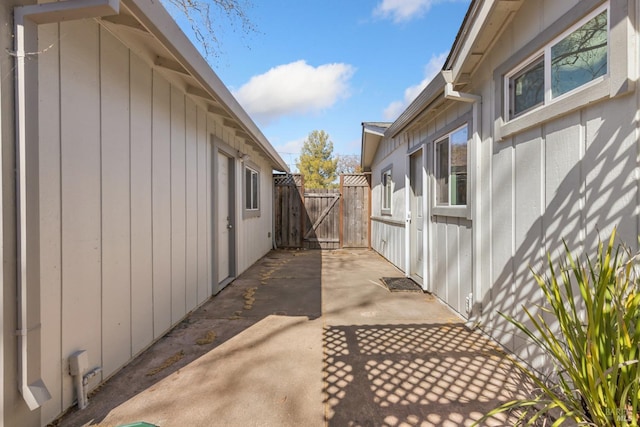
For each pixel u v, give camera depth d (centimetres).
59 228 189
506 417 190
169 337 308
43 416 177
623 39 167
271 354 270
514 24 259
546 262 228
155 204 300
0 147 152
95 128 220
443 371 242
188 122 374
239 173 581
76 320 202
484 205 312
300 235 957
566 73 212
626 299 141
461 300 361
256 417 190
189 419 188
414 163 566
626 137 170
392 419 188
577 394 168
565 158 211
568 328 157
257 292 470
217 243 460
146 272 284
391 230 712
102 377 226
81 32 207
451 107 391
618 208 175
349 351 275
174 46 234
